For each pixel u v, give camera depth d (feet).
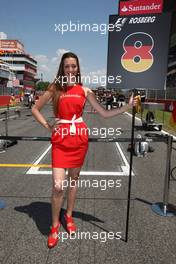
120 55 10.80
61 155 10.28
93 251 10.27
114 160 24.91
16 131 44.39
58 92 10.14
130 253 10.18
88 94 10.50
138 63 10.75
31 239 11.04
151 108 42.06
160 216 13.26
